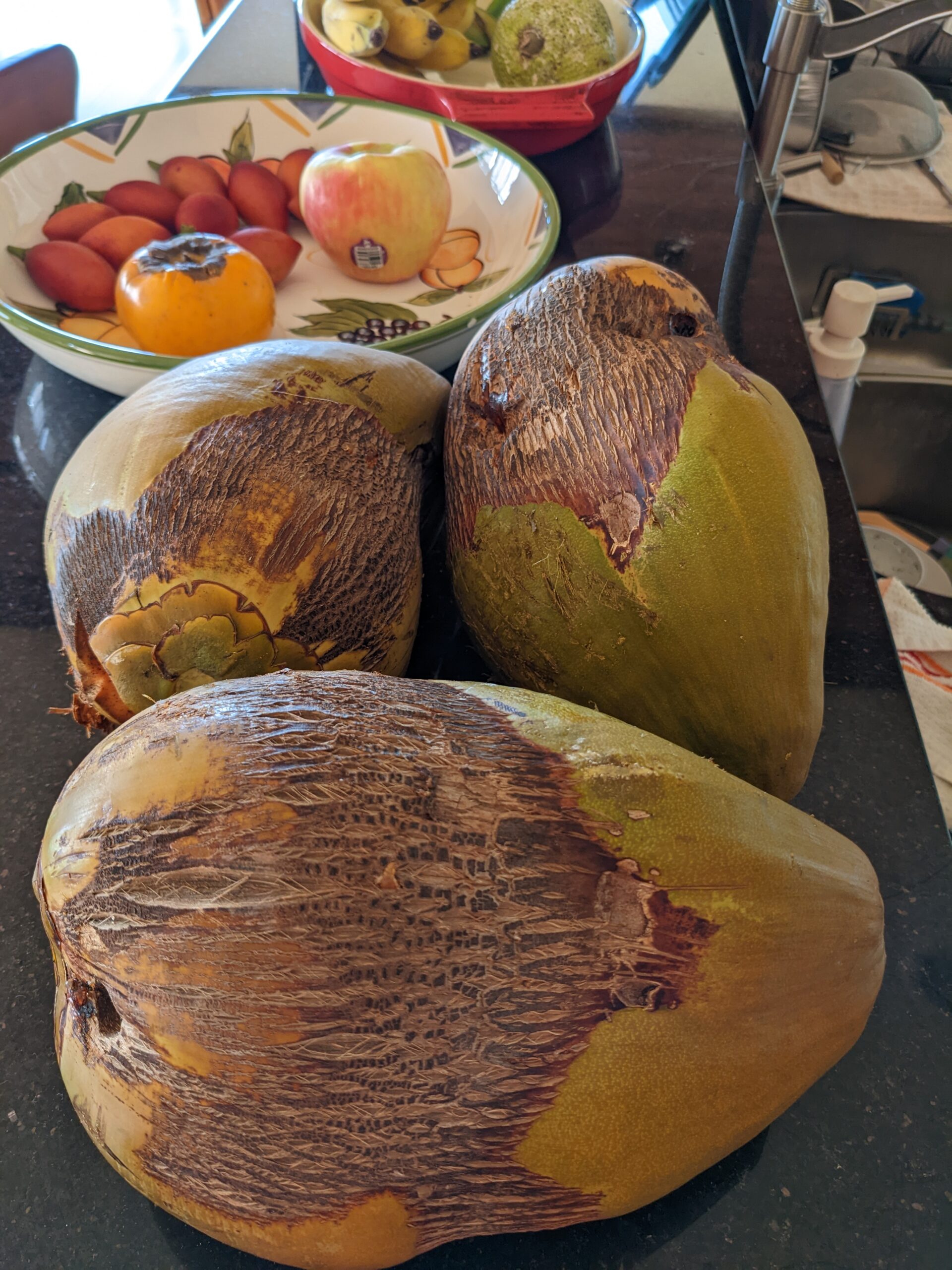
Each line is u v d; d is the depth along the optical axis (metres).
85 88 1.94
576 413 0.45
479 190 0.88
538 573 0.44
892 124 1.05
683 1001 0.31
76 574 0.45
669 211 0.95
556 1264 0.38
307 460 0.46
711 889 0.32
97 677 0.45
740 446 0.43
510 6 1.00
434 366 0.68
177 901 0.31
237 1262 0.38
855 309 1.05
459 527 0.48
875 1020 0.45
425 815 0.31
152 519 0.43
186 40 2.09
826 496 0.70
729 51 1.20
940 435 1.20
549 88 0.91
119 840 0.32
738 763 0.43
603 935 0.31
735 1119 0.33
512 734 0.35
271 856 0.30
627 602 0.42
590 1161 0.32
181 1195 0.33
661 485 0.42
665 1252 0.39
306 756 0.32
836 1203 0.40
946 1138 0.42
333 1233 0.32
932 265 1.11
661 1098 0.32
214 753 0.32
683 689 0.42
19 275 0.79
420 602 0.52
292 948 0.30
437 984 0.30
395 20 1.01
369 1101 0.30
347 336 0.79
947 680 1.04
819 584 0.44
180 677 0.44
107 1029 0.33
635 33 1.03
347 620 0.46
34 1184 0.41
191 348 0.70
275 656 0.45
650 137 1.05
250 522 0.44
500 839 0.32
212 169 0.89
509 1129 0.31
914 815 0.53
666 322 0.48
